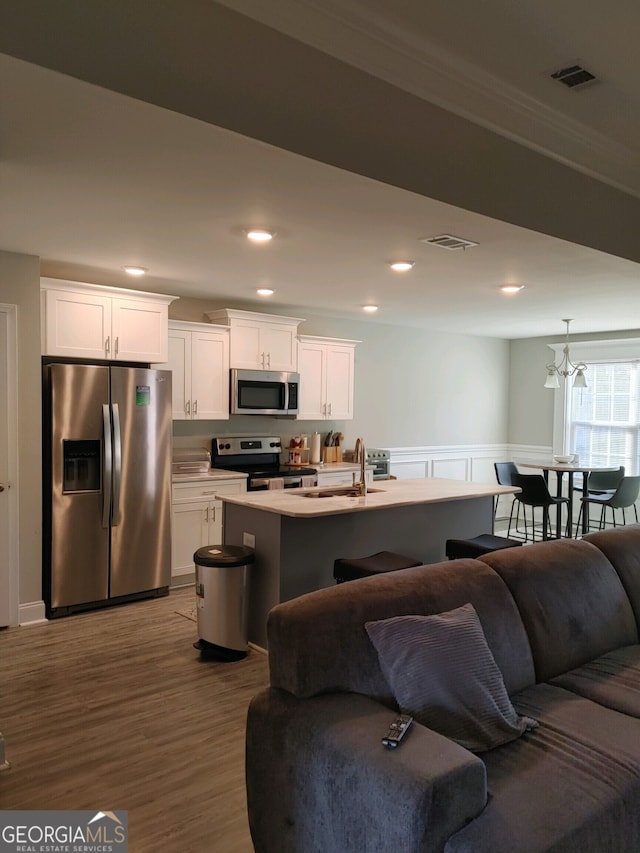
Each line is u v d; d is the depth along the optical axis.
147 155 2.24
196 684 3.27
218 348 5.38
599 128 3.07
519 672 2.32
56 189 2.59
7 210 2.89
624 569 2.98
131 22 1.83
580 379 6.67
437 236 3.21
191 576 5.02
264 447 5.95
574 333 7.70
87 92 1.80
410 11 2.18
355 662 2.00
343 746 1.67
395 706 1.98
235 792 2.36
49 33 1.70
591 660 2.62
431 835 1.47
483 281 4.42
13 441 3.95
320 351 6.15
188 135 2.07
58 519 4.14
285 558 3.62
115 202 2.77
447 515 4.52
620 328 7.11
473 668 1.99
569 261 3.73
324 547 3.80
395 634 2.00
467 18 2.21
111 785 2.39
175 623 4.15
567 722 2.03
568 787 1.69
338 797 1.65
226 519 4.02
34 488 4.05
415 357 7.40
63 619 4.20
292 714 1.86
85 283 4.44
